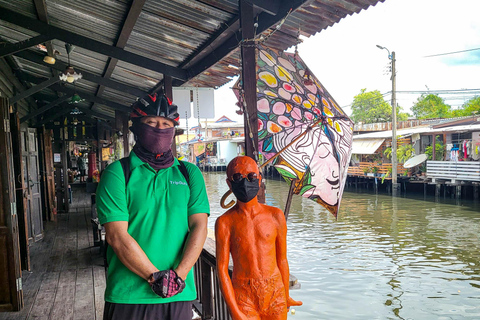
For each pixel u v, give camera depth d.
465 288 7.72
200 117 6.14
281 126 3.05
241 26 3.41
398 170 22.36
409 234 12.33
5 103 3.68
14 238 3.72
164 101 1.55
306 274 8.67
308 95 3.21
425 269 8.88
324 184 2.95
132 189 1.50
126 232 1.43
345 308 6.90
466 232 12.42
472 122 19.97
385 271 8.77
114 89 8.16
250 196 1.80
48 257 5.72
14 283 3.72
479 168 17.78
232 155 46.84
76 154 19.28
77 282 4.57
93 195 6.41
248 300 1.81
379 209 17.41
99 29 5.21
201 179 1.64
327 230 13.11
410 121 26.09
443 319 6.44
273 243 1.85
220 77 6.56
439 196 20.56
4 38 6.48
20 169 4.78
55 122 11.40
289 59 3.36
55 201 9.45
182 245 1.52
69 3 4.54
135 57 5.52
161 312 1.44
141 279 1.44
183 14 4.20
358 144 24.80
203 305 2.93
